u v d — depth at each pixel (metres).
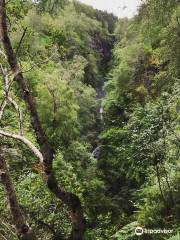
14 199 3.21
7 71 3.71
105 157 33.59
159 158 12.61
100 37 84.25
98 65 77.81
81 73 45.97
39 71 28.33
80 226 3.32
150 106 13.09
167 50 10.50
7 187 3.21
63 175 13.39
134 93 36.16
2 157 3.26
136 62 36.53
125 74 41.53
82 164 30.83
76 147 30.59
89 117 45.09
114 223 16.34
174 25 10.28
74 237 3.32
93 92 47.62
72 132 30.72
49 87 29.52
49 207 9.57
